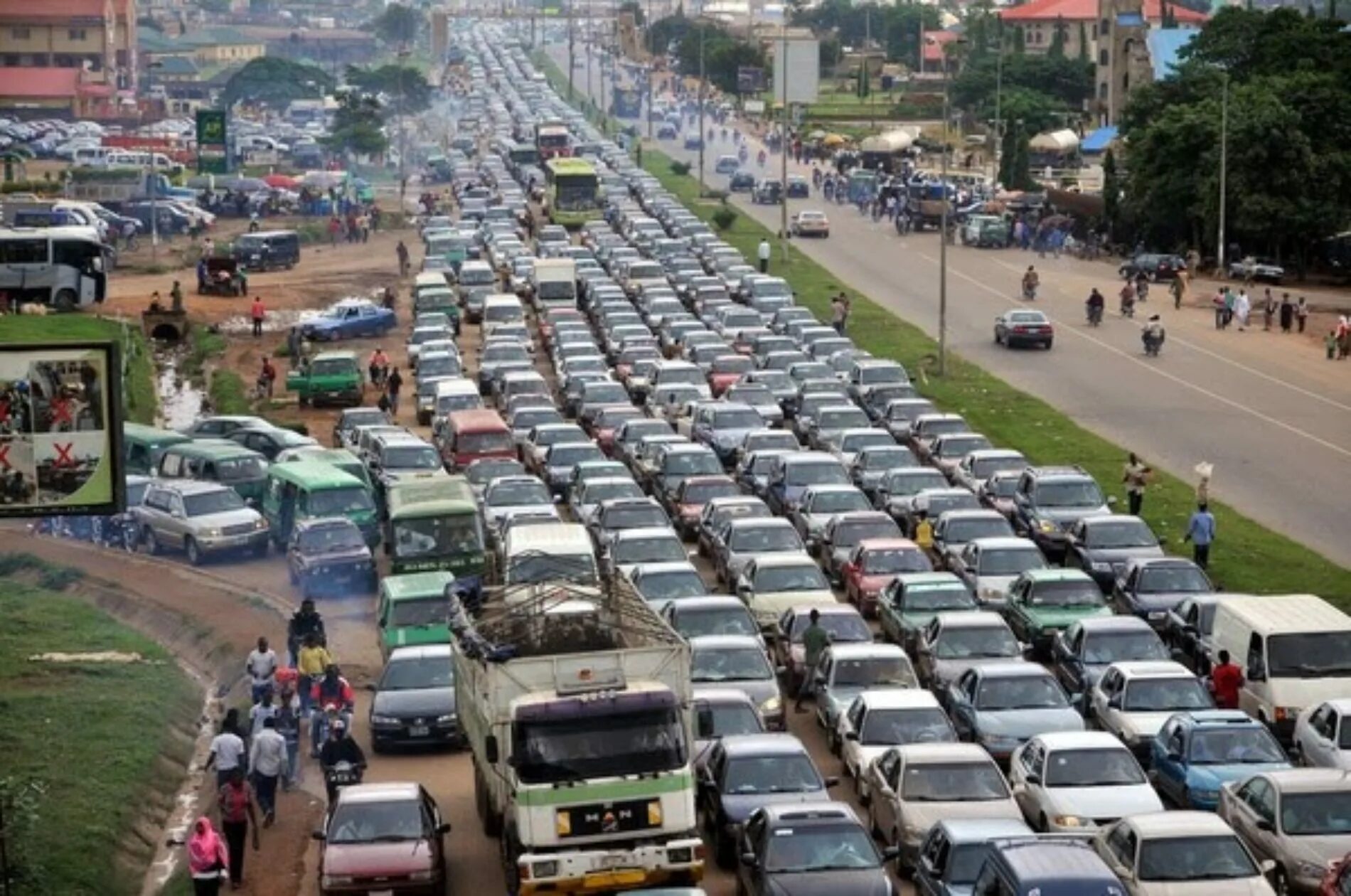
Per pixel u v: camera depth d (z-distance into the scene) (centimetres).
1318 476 10325
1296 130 18375
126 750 6309
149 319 15612
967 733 5750
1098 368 13700
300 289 18312
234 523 9012
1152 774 5500
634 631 5044
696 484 9050
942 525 8075
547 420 10694
